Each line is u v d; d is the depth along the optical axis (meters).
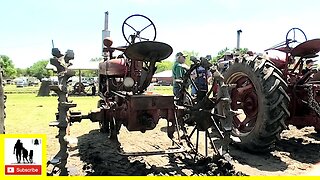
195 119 4.65
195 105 4.67
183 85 5.04
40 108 11.25
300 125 5.63
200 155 4.63
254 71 4.98
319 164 4.54
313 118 5.61
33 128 6.88
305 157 4.91
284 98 4.71
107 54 6.78
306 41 5.08
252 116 5.45
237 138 5.34
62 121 3.56
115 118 4.59
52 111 10.23
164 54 4.24
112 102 5.33
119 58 6.02
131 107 4.14
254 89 5.31
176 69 7.32
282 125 4.71
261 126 4.76
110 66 5.80
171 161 4.55
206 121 4.53
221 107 4.77
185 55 7.44
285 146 5.61
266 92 4.71
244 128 5.64
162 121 8.49
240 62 5.40
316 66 6.27
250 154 5.09
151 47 4.10
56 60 3.74
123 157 4.75
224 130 4.33
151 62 4.25
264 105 4.73
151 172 3.98
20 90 29.11
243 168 4.32
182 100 5.07
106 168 4.11
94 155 4.74
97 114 5.08
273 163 4.59
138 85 4.86
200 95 4.77
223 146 4.36
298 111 5.64
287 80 5.58
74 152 5.09
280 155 5.02
